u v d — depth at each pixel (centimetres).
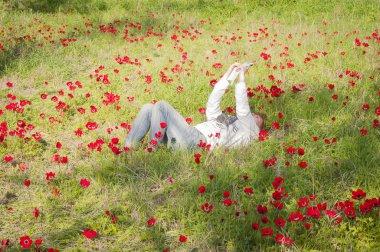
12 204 373
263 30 923
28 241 290
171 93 603
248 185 381
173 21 1056
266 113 533
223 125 445
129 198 373
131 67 738
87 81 687
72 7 1230
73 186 390
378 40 770
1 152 452
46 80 692
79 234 335
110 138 485
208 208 312
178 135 436
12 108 517
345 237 306
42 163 445
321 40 807
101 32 960
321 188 370
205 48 841
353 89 584
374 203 291
